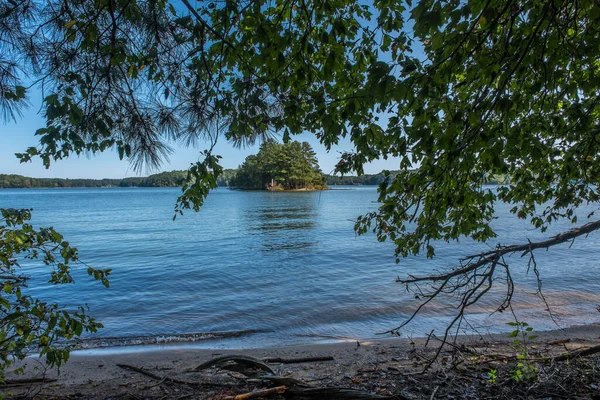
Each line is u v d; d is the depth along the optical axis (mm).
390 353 5898
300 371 5000
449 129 2330
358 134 2861
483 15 1987
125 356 6008
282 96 3010
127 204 69312
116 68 2570
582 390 3531
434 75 2344
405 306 8578
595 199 4152
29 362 5648
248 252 17797
